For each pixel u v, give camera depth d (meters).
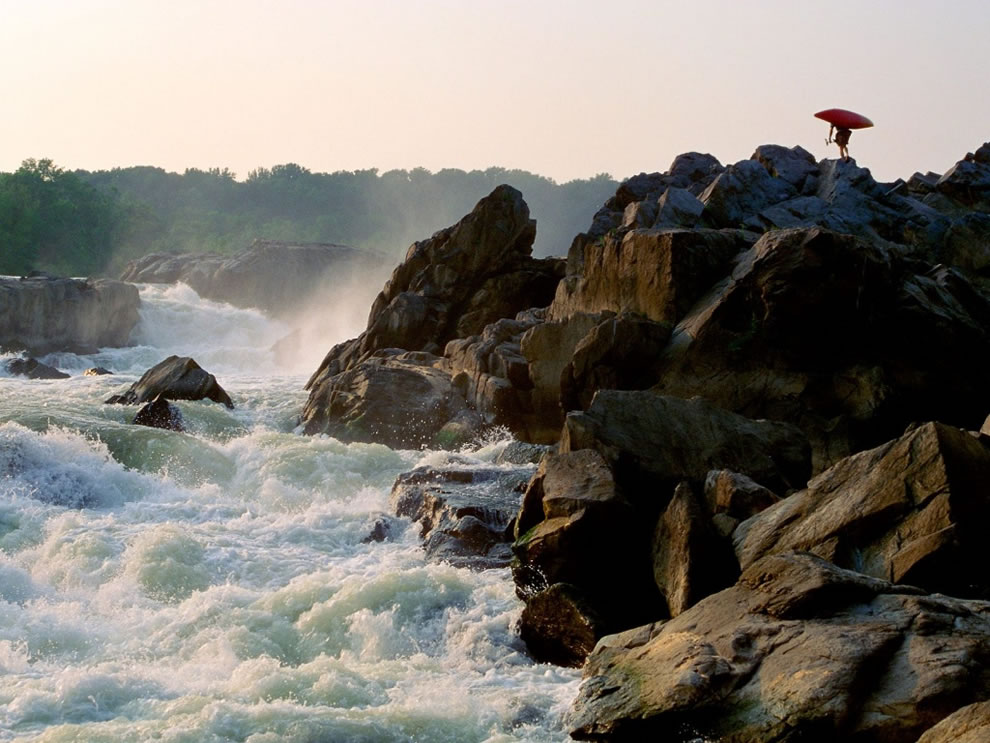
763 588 13.88
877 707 11.66
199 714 13.73
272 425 34.88
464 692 14.87
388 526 22.70
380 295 44.09
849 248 28.70
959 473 14.39
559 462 18.38
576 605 16.34
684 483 16.84
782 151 42.16
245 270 98.56
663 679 13.03
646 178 45.50
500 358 33.19
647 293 31.42
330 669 15.56
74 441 27.22
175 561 20.20
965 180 42.28
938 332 29.53
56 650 16.89
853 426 28.67
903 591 13.34
